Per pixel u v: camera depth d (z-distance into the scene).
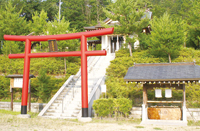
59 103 15.70
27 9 50.91
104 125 11.09
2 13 31.56
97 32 12.99
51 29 24.22
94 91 15.64
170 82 11.70
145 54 22.75
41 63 23.95
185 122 11.59
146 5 46.03
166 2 54.69
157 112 12.37
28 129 9.23
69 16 55.19
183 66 12.37
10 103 17.84
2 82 21.19
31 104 17.05
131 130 9.74
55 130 9.41
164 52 21.30
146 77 11.84
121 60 21.06
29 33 34.78
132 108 13.92
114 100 13.34
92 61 24.75
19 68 24.17
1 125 9.59
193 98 15.30
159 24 22.09
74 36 13.54
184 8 36.50
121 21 22.55
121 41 32.97
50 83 19.77
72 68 23.06
